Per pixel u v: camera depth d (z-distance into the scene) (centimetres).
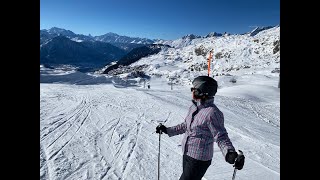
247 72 14562
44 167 529
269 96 3378
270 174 576
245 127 1132
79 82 8012
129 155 641
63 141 709
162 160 625
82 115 1080
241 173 575
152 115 1179
